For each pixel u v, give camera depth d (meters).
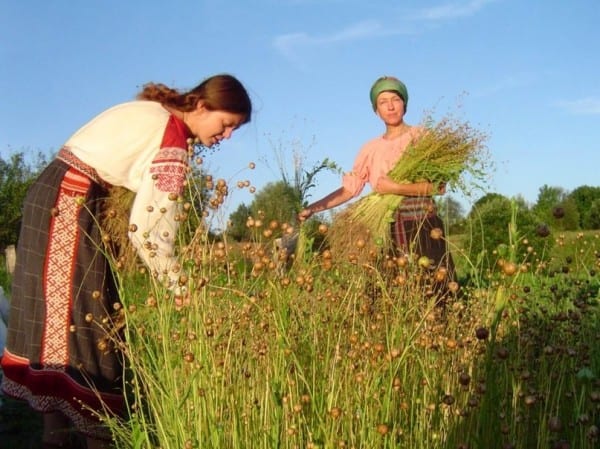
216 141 3.95
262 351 3.00
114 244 3.68
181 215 3.33
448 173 5.62
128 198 3.76
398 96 6.09
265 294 3.04
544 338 3.25
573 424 2.74
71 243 3.66
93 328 3.65
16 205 31.00
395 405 2.80
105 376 3.67
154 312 3.23
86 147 3.71
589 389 2.87
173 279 3.42
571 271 4.01
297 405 2.70
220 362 2.95
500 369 2.98
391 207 5.56
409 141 5.92
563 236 4.27
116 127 3.69
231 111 3.84
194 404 2.95
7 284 12.59
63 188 3.68
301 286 3.21
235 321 3.07
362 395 2.75
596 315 3.76
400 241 5.54
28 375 3.68
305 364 3.04
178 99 3.84
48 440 3.97
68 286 3.64
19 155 32.06
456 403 2.79
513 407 2.78
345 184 6.11
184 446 2.89
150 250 3.37
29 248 3.68
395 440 2.68
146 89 3.90
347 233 5.36
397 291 3.25
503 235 6.39
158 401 3.16
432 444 2.77
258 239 3.25
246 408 2.95
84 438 4.00
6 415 4.89
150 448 3.06
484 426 2.65
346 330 3.12
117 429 3.22
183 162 3.63
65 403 3.69
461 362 2.89
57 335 3.65
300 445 2.76
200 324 3.02
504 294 2.55
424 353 2.97
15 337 3.75
